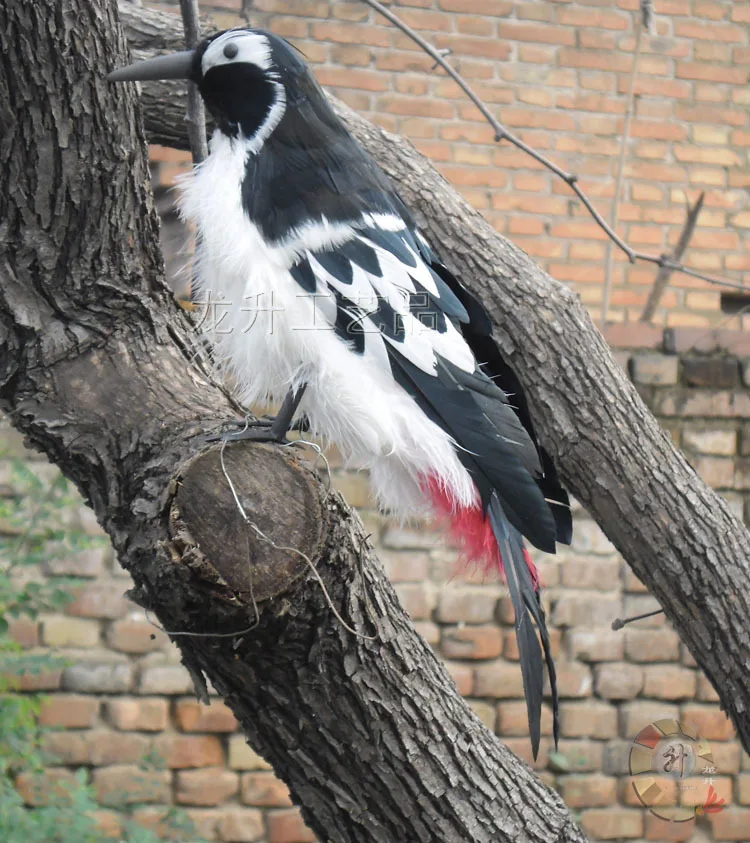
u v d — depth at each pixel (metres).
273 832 6.14
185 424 2.73
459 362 3.20
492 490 3.12
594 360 4.72
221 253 3.04
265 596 2.48
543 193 8.00
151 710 6.08
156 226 2.92
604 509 4.66
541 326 4.70
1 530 5.92
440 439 3.09
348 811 3.02
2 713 5.31
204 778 6.11
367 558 2.84
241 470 2.56
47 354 2.81
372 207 3.22
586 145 8.07
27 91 2.60
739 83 8.31
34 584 5.43
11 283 2.79
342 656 2.76
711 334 6.73
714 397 6.69
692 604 4.54
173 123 4.86
